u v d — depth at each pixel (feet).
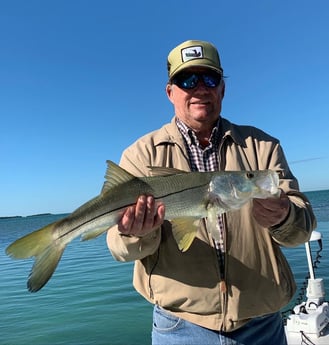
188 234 2.77
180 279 2.87
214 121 3.21
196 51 3.14
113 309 10.50
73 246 30.37
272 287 2.89
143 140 3.25
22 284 15.55
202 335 2.87
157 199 2.76
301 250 16.70
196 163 3.18
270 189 2.61
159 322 3.05
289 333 4.82
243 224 2.92
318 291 5.13
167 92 3.52
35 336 8.87
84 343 8.29
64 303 11.51
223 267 2.86
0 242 42.39
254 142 3.21
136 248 2.72
